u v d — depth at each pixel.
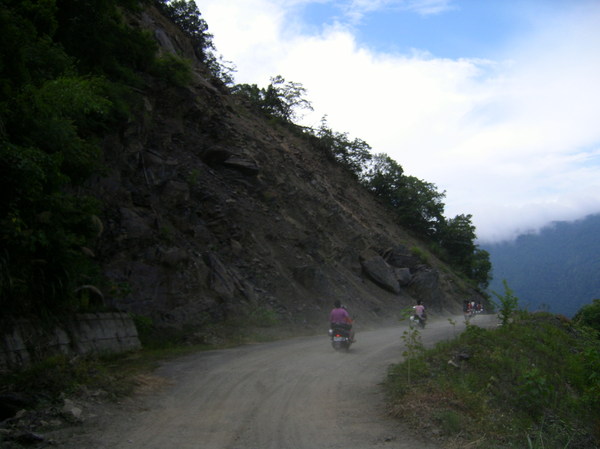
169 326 17.27
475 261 72.25
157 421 7.01
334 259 34.53
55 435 6.16
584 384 11.86
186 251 20.78
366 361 12.38
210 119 32.59
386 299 35.25
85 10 20.61
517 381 9.97
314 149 62.25
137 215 19.38
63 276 11.80
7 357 9.42
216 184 28.66
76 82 12.96
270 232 28.98
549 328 15.75
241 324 19.28
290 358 13.03
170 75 29.05
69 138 12.52
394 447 6.12
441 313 42.53
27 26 13.49
